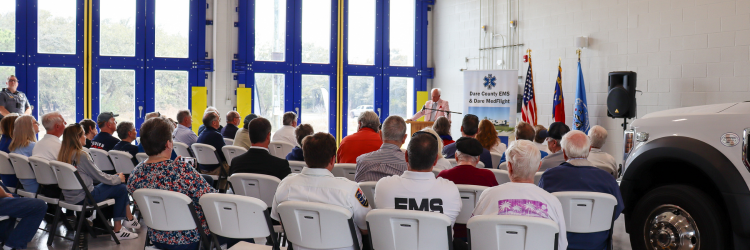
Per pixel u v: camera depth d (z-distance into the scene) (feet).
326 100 31.89
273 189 9.64
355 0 31.99
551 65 25.88
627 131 10.91
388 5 32.60
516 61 27.84
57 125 12.84
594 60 23.81
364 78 32.50
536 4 26.63
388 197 7.72
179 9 28.89
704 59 19.75
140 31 28.25
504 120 26.66
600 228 8.41
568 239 8.61
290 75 30.91
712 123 9.30
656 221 9.98
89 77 27.50
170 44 28.84
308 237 7.36
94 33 27.55
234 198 7.54
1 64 26.14
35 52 26.63
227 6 29.32
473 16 30.32
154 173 8.30
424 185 7.65
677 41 20.59
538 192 7.10
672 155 9.69
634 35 22.16
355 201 7.66
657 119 10.32
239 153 15.23
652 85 21.56
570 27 24.88
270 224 7.70
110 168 14.79
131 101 28.43
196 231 8.39
